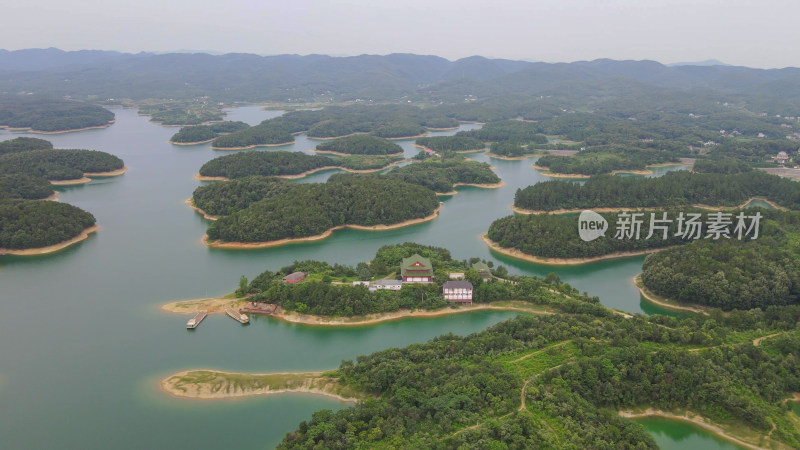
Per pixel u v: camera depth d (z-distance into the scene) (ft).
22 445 362.53
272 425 385.29
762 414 368.68
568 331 466.29
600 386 392.06
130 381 440.04
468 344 452.76
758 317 501.97
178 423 388.16
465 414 354.13
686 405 391.45
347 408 375.25
